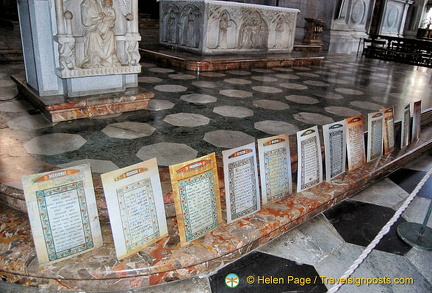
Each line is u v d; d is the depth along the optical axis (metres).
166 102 4.54
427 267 2.40
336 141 3.05
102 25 3.55
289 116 4.36
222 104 4.66
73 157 2.77
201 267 2.10
